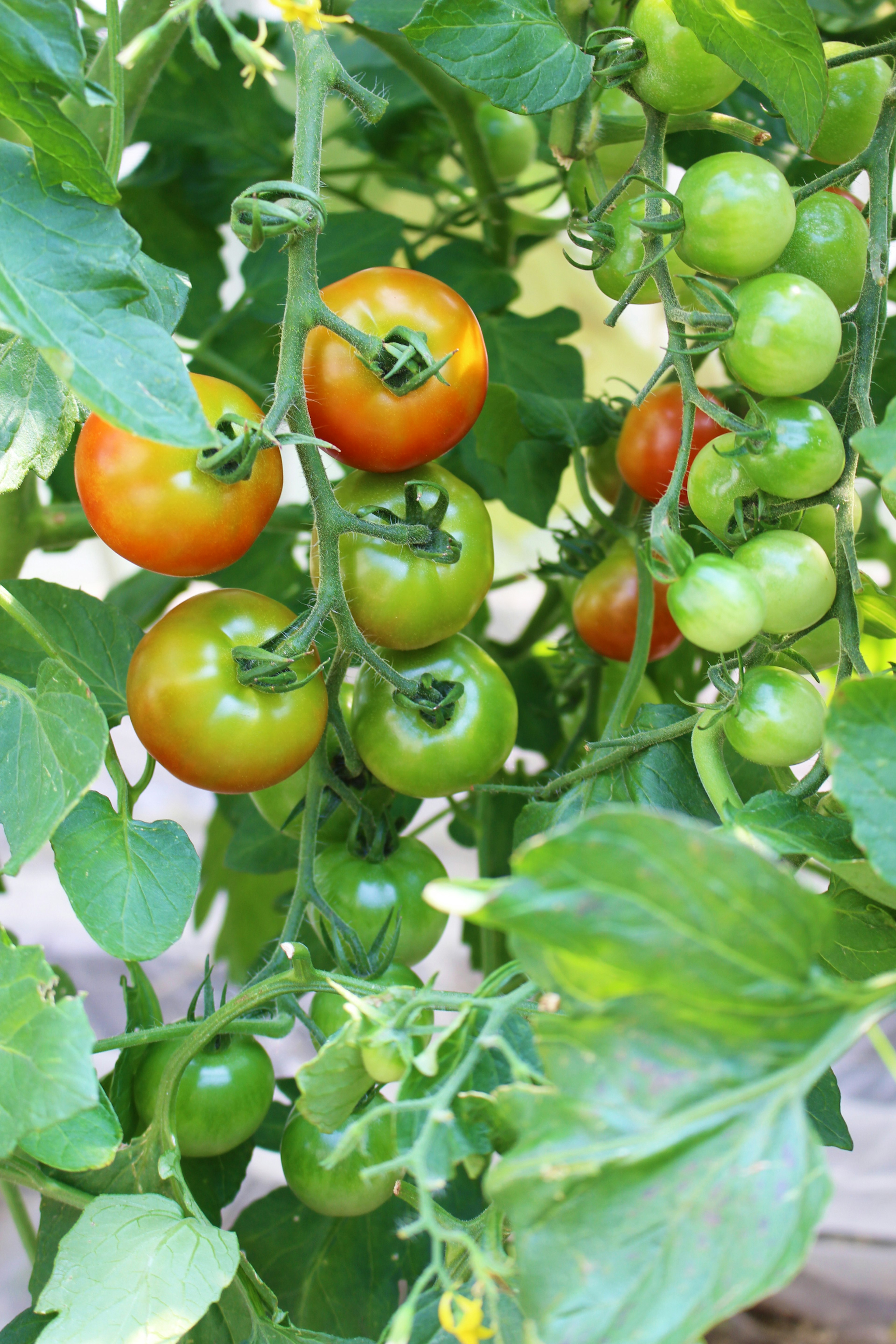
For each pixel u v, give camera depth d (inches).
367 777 27.7
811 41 23.5
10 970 22.7
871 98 25.8
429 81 31.8
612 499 33.8
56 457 25.6
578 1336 20.1
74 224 22.7
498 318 33.9
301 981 24.2
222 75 35.2
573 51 24.3
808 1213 19.9
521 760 35.4
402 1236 20.7
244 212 23.2
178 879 24.5
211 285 35.5
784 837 23.0
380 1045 22.0
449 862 66.2
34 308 22.0
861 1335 46.6
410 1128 21.7
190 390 21.9
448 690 26.2
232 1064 26.4
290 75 40.1
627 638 30.6
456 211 36.3
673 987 20.2
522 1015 22.8
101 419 23.7
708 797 26.9
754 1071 20.5
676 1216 20.2
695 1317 19.9
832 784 22.0
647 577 28.2
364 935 27.1
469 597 25.8
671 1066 20.5
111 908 24.0
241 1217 29.5
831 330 23.5
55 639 27.3
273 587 37.4
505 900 19.8
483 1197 29.8
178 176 35.4
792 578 23.8
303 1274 29.4
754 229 23.4
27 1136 23.2
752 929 20.0
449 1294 20.8
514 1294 22.4
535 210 38.2
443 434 25.1
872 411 27.1
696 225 23.6
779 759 23.9
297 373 23.6
